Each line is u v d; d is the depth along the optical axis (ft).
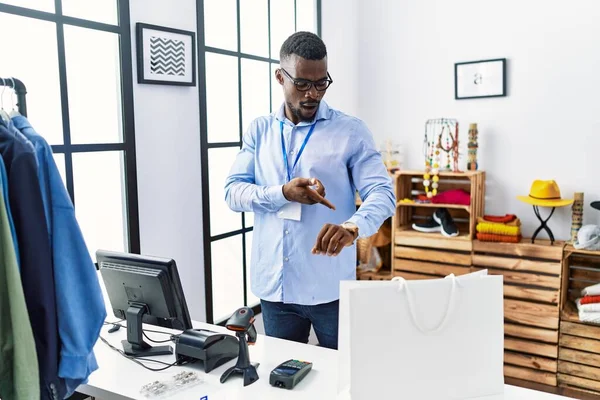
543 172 10.87
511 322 10.36
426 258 11.09
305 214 6.00
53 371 3.98
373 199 5.74
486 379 3.99
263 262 6.30
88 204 7.17
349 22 12.39
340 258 6.14
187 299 8.46
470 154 11.13
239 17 9.52
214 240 9.12
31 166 3.87
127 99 7.27
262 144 6.45
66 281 4.05
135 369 5.15
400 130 12.37
